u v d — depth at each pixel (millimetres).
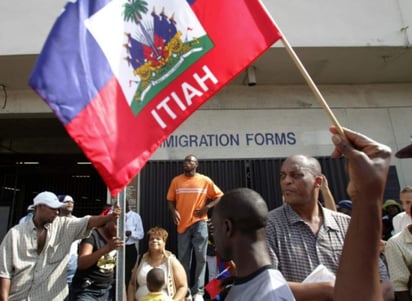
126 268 5543
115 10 2281
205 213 5445
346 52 6562
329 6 6586
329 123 7512
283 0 6570
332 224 2121
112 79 2184
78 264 3463
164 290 3932
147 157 2129
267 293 1075
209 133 7332
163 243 4184
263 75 7250
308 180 2152
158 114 2186
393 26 6551
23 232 3158
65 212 5008
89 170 10031
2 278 2988
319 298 1635
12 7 6523
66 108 2033
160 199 6766
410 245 2809
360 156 897
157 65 2256
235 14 2201
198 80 2189
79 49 2133
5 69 6723
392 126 7586
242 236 1229
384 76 7508
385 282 1920
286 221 2131
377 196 863
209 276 5625
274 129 7441
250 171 7066
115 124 2119
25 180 9781
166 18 2303
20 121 8789
